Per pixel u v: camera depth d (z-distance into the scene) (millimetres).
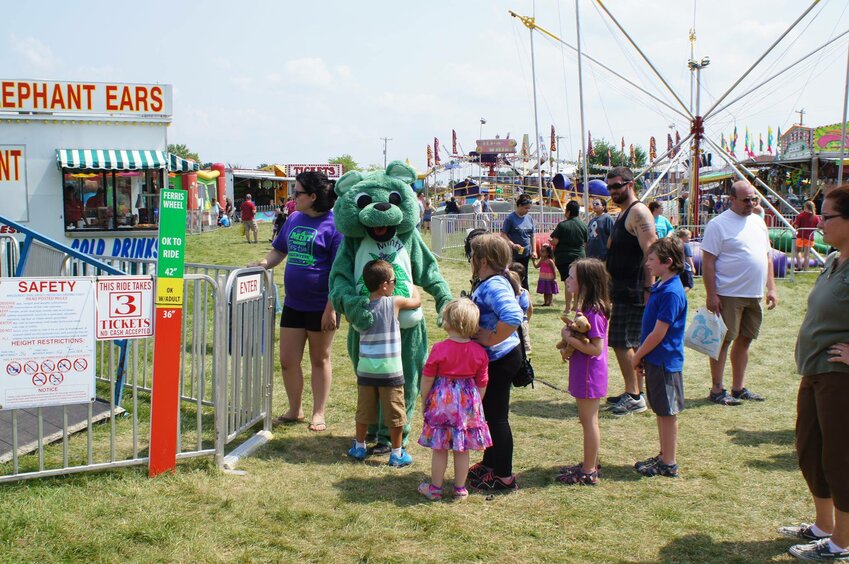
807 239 17219
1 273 7066
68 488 4195
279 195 50000
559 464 5070
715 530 4035
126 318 4340
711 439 5609
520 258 10617
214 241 27047
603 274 4617
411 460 5031
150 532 3717
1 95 13945
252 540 3750
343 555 3660
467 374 4336
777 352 8914
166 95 15086
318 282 5613
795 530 3924
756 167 33125
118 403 5730
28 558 3428
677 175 26828
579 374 4633
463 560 3648
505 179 40625
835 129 29141
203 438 5367
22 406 4145
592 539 3908
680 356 4797
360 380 4977
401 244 5328
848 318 3482
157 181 15164
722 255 6445
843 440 3525
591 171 44031
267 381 5484
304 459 5035
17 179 14172
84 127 14555
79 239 14750
